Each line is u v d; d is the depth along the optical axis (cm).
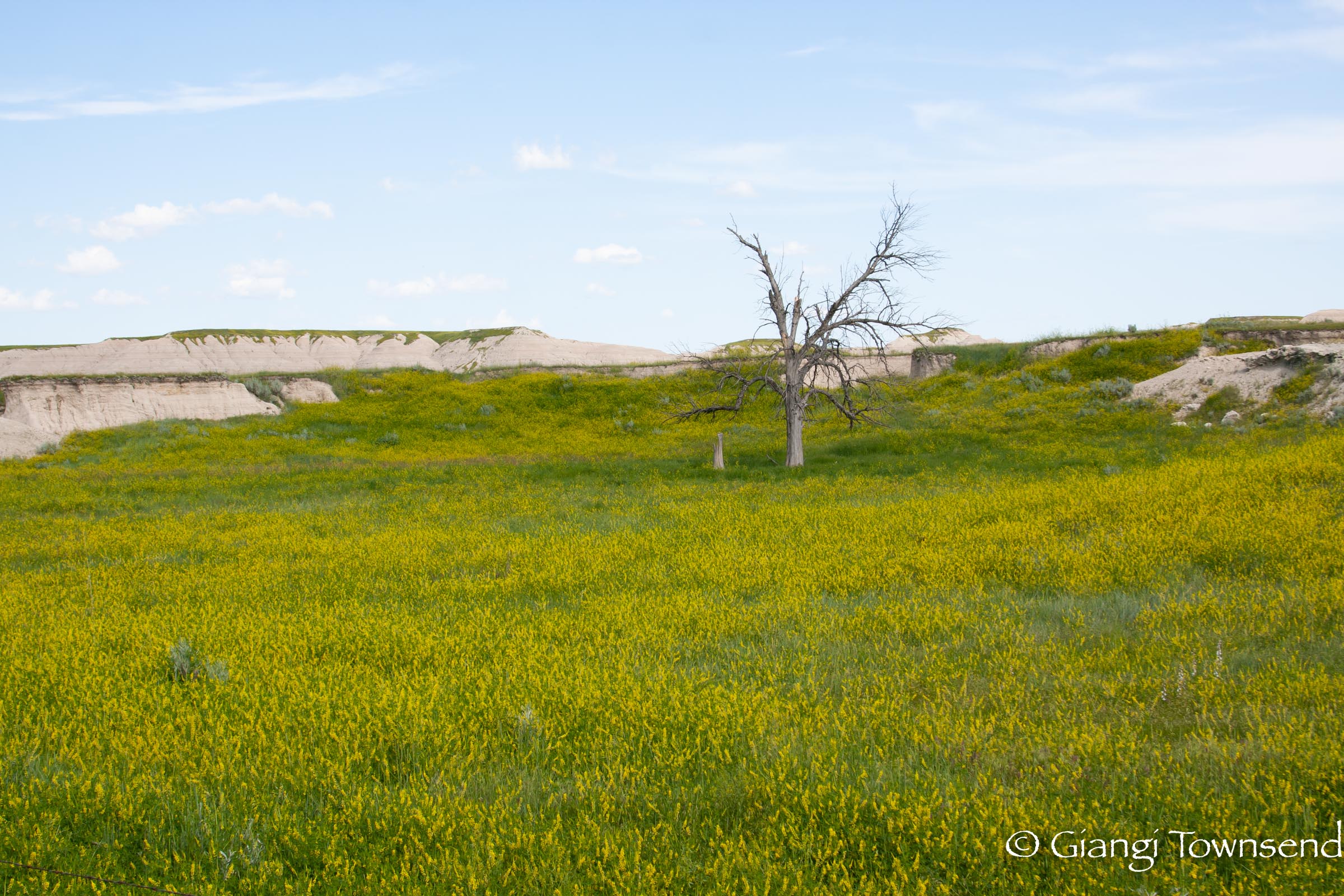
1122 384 3338
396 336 8881
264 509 2111
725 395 4303
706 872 413
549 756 563
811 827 450
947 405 3694
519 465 3055
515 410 4209
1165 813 451
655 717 602
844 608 942
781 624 884
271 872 420
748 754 552
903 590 1017
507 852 438
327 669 747
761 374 4166
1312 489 1352
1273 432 2477
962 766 526
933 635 823
